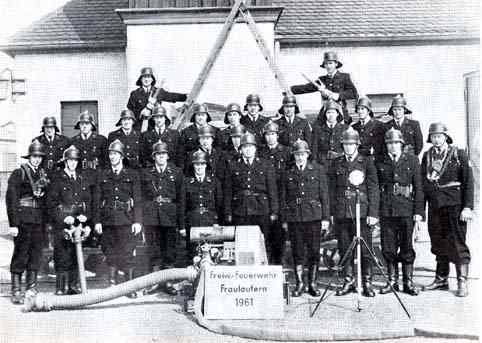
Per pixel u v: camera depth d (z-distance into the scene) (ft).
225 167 35.60
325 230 33.17
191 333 27.22
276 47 64.34
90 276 39.65
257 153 36.70
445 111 65.62
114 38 64.54
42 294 32.17
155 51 56.80
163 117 38.09
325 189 33.22
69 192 34.14
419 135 37.09
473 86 65.10
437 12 67.10
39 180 34.65
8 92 65.41
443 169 33.17
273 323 27.58
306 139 37.52
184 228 34.37
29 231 34.30
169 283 35.55
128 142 38.37
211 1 56.85
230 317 28.66
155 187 34.60
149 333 27.22
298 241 33.40
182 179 34.68
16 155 65.46
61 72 65.41
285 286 31.14
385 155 34.27
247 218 34.09
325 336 25.85
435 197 33.30
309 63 65.21
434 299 31.76
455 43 65.62
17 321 29.60
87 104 65.77
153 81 43.57
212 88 56.29
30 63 65.51
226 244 31.45
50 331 27.68
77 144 39.11
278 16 56.18
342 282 36.50
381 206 33.22
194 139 38.19
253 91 56.18
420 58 65.82
